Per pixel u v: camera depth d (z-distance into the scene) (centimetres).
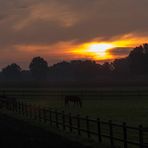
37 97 7619
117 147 1933
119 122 3428
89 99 7088
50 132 2669
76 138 2309
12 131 2748
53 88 12500
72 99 5612
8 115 4331
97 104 5944
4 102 5400
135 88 11338
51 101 6725
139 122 3419
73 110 4925
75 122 3534
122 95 7481
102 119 3731
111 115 4141
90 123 3425
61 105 5828
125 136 1775
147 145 1576
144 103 6000
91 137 2359
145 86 13388
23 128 2953
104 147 1933
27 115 4109
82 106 5603
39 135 2491
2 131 2753
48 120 3259
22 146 2000
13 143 2119
